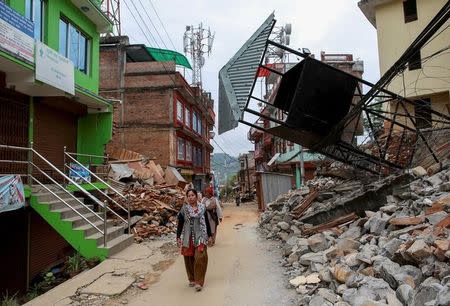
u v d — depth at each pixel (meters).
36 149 12.27
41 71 10.38
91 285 6.87
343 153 10.77
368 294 4.84
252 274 7.64
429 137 12.19
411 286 4.63
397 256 5.30
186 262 6.93
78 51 14.44
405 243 5.45
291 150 29.86
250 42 9.49
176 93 26.34
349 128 11.16
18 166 11.26
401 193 8.76
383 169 11.16
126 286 6.83
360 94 9.44
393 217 7.44
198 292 6.59
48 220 9.34
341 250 6.92
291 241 9.54
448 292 3.70
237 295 6.34
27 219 11.11
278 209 16.27
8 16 9.14
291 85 10.08
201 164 38.78
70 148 14.84
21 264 10.91
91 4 13.95
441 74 18.47
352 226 8.58
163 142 25.70
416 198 8.06
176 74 25.89
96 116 15.68
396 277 4.86
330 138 9.74
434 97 19.19
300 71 9.68
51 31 12.16
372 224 7.44
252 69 9.38
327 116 9.45
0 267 10.60
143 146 25.77
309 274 6.81
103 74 26.27
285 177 24.75
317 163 22.44
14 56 9.30
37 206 9.46
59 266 12.23
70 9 13.52
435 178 8.90
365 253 6.10
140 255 9.41
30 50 9.95
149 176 20.27
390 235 6.50
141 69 26.14
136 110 26.03
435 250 4.91
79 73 13.94
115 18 25.86
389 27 21.06
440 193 7.73
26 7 11.16
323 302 5.15
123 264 8.47
